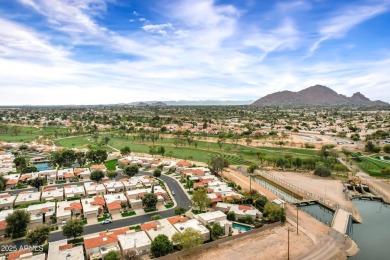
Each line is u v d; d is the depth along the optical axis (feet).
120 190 554.87
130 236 356.59
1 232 375.25
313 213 492.95
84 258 312.09
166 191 552.00
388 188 613.93
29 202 482.28
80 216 436.35
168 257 329.93
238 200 501.56
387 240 401.29
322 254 349.61
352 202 560.61
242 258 336.70
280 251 352.69
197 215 426.10
